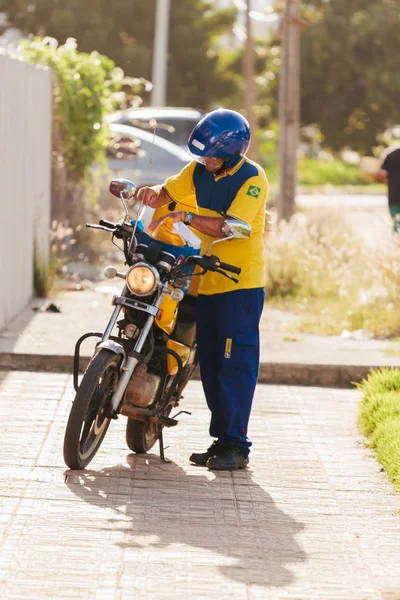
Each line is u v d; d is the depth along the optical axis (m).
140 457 12.90
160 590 8.95
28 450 12.69
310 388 17.11
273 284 25.52
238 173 12.32
